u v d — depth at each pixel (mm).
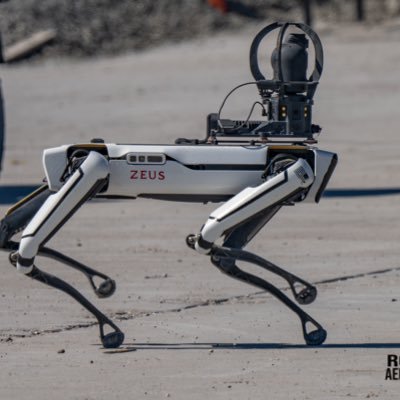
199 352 22484
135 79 119375
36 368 21234
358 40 136625
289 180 21391
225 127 22328
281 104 22266
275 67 22297
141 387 19812
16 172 62625
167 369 21094
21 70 135125
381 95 102250
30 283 30172
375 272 31672
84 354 22344
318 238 37844
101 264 33000
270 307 27000
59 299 28125
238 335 24062
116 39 148875
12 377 20562
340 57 125375
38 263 33094
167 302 27656
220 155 21938
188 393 19422
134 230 40062
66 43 146625
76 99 107250
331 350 22609
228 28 152250
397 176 58031
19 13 154125
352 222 41688
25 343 23391
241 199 21484
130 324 25234
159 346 23062
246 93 105375
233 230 22234
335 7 157750
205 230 21469
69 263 23891
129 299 28031
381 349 22672
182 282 30219
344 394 19359
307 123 22297
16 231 22750
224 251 21891
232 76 116062
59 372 20922
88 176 21422
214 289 29266
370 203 47344
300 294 22859
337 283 30094
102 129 88188
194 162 21922
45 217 21578
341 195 50188
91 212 44938
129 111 97875
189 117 92875
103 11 155000
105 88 113812
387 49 128375
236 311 26562
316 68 22188
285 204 22062
